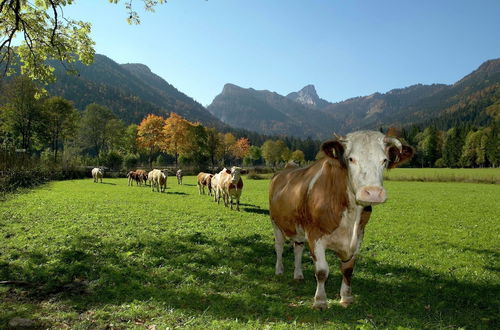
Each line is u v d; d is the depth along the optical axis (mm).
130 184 35750
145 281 6207
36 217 12586
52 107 58281
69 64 12328
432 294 5840
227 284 6125
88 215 13211
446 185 38406
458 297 5715
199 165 73312
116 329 4305
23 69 11930
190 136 77188
